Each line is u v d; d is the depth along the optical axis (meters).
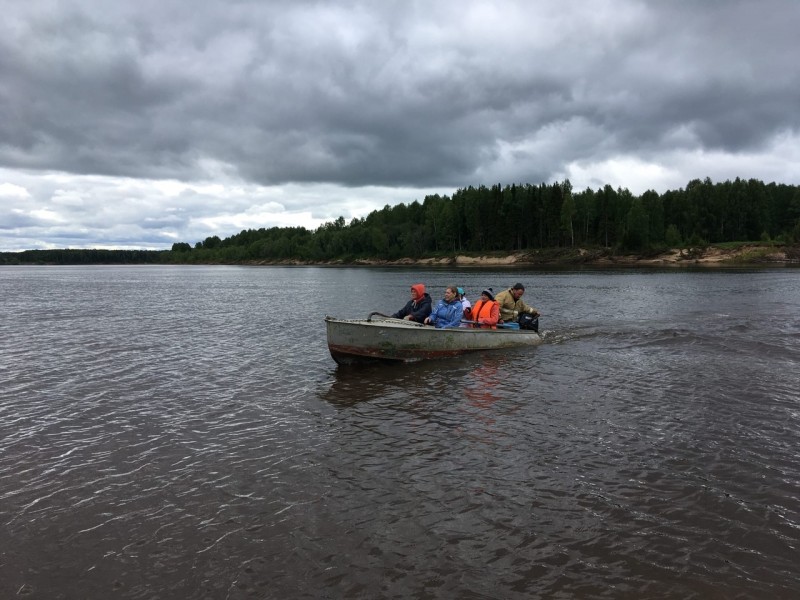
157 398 9.93
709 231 109.00
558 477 6.34
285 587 4.44
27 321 22.14
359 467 6.69
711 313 22.06
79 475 6.53
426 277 58.91
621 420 8.35
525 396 9.82
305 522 5.40
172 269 142.12
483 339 14.00
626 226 100.75
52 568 4.73
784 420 8.25
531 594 4.33
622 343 15.15
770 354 13.28
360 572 4.61
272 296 35.66
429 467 6.66
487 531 5.21
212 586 4.46
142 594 4.38
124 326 20.28
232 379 11.42
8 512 5.66
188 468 6.71
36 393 10.30
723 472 6.43
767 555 4.81
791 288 35.72
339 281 55.25
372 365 12.73
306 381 11.22
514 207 109.31
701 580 4.48
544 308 24.70
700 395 9.69
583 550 4.90
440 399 9.72
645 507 5.64
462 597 4.30
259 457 7.04
